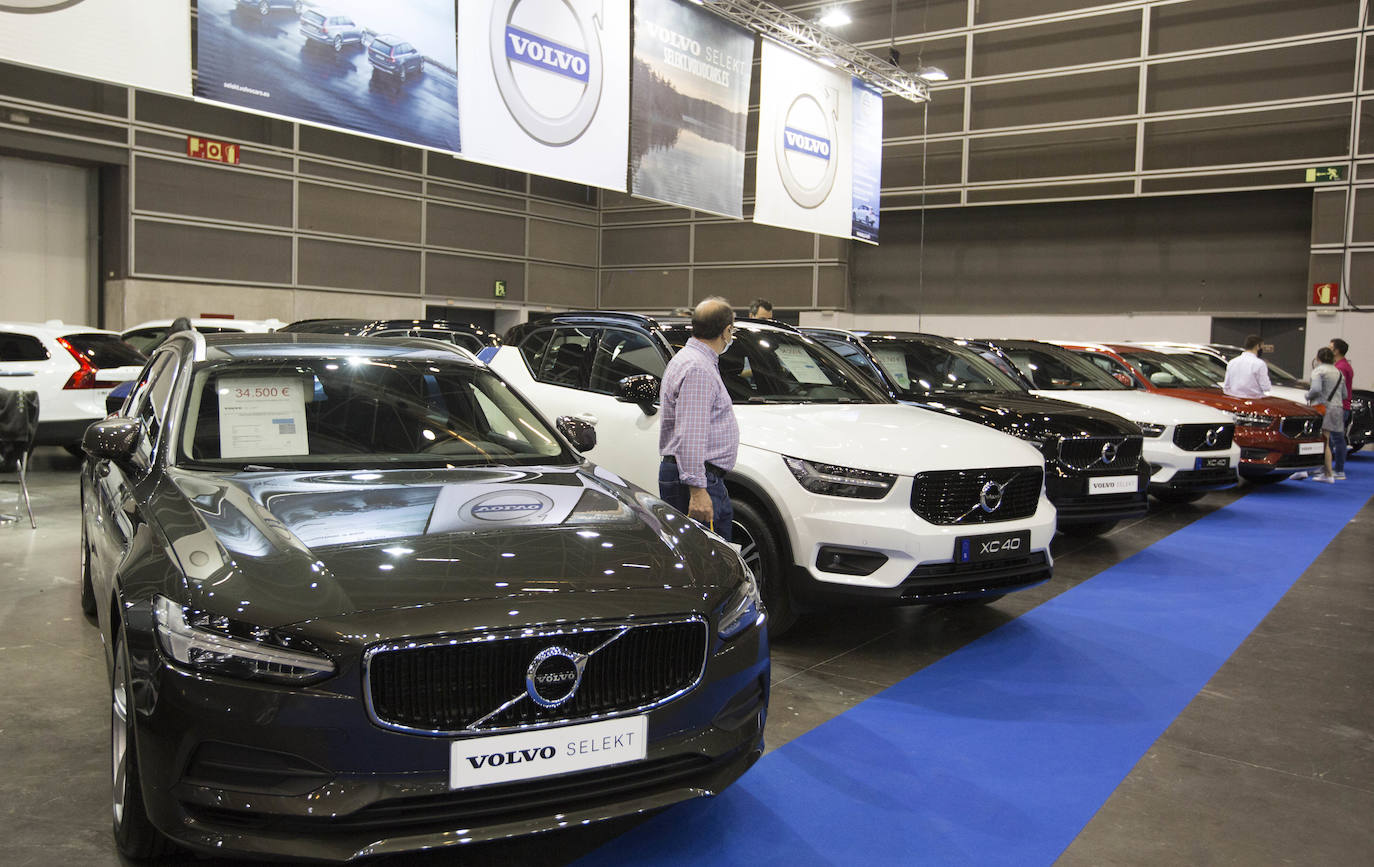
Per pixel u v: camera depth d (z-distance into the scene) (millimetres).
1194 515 8219
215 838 1957
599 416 4852
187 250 15867
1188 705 3697
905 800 2850
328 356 3385
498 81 7637
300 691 1957
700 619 2275
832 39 12297
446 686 2035
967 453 4188
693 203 9469
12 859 2338
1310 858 2547
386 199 18812
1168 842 2623
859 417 4559
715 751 2309
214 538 2295
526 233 21719
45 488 7922
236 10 6184
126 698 2205
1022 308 18641
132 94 15031
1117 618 4910
